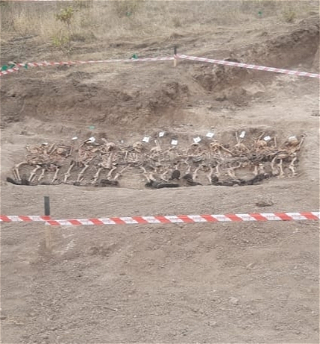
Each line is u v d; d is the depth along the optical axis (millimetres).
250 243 22078
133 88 41312
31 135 38469
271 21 59719
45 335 17672
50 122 40000
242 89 44531
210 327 17672
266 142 35719
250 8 65312
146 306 18984
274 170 32312
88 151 35812
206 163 33969
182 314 18422
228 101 43156
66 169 34250
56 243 23109
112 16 62562
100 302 19359
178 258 21578
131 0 64312
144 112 39438
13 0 67812
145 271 21047
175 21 60812
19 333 17828
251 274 20406
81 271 21344
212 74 44844
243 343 16797
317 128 36281
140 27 59406
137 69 46031
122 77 43969
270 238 22281
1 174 32094
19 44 56031
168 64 46688
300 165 32375
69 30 57812
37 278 21031
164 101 40500
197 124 39406
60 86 42000
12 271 21453
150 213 24750
